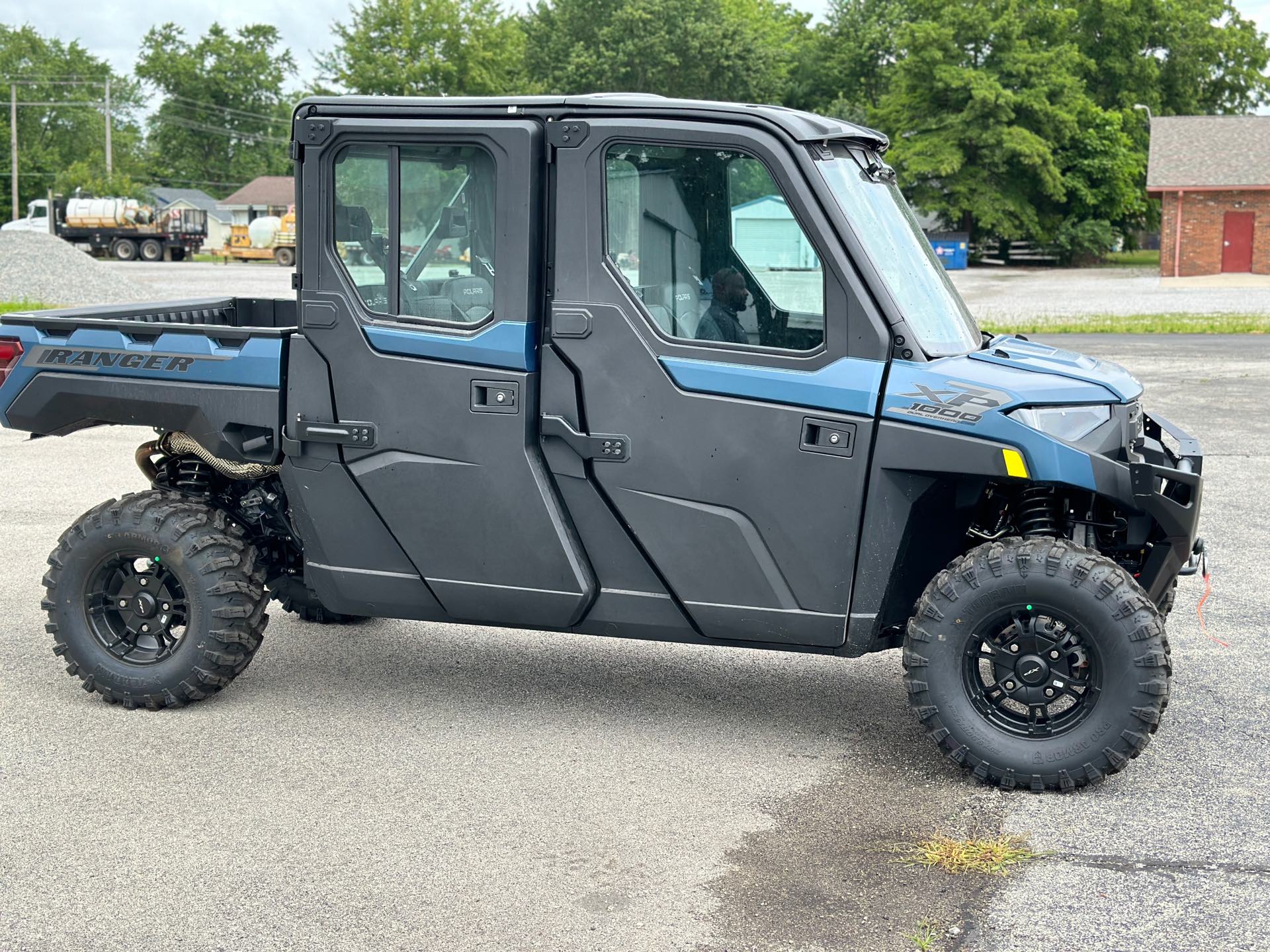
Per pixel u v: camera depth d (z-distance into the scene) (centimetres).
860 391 429
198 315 624
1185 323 2562
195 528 502
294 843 396
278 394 489
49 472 1012
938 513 457
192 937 341
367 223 468
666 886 369
